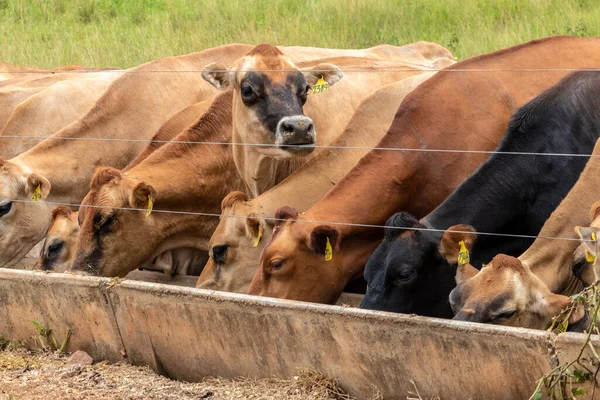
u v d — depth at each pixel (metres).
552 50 11.57
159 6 25.30
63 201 13.66
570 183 9.72
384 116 11.43
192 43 21.75
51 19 25.77
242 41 21.44
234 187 12.37
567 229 8.59
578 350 6.69
